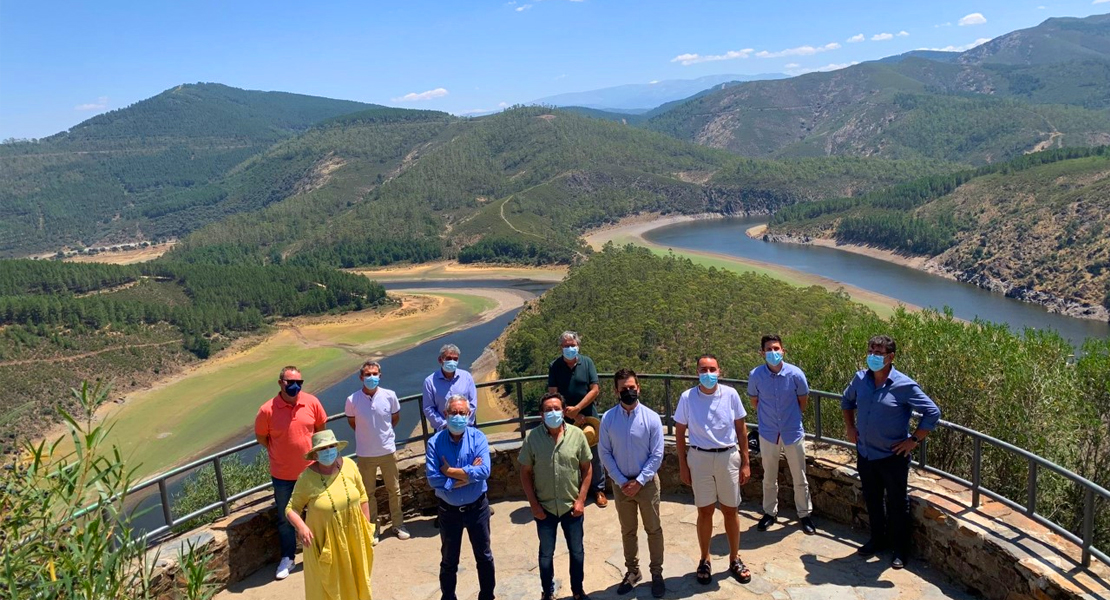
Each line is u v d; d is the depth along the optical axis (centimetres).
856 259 18838
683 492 848
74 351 11462
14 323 12075
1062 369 997
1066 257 13775
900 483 627
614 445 606
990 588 568
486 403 7288
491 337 12231
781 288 9588
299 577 699
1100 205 14512
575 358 787
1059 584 503
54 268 15875
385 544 768
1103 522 923
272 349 12706
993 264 14975
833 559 660
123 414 9281
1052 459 912
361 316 14775
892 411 619
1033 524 582
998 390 970
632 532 617
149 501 2823
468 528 607
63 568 377
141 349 11869
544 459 594
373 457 759
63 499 400
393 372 10425
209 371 11575
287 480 680
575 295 9906
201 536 668
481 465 598
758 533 727
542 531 603
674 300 8456
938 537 621
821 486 750
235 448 720
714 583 629
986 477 968
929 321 1125
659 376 863
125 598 399
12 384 10269
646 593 622
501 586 662
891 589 602
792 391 707
